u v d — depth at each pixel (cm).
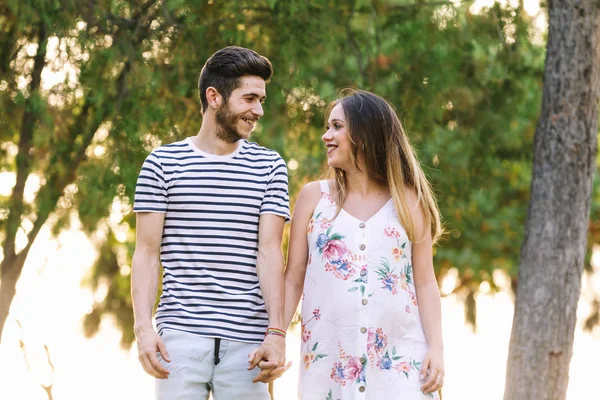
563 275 816
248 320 411
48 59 888
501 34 990
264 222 419
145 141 888
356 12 959
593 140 821
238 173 420
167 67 895
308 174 950
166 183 417
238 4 895
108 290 1420
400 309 425
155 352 400
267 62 424
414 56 969
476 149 1056
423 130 987
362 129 434
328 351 421
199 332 405
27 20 858
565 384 819
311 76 941
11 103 896
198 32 887
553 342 814
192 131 898
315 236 435
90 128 907
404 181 442
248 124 421
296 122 945
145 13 902
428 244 440
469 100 1001
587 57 810
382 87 960
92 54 873
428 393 422
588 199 827
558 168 818
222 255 413
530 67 1024
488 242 1264
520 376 821
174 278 412
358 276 424
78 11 874
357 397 414
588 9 808
